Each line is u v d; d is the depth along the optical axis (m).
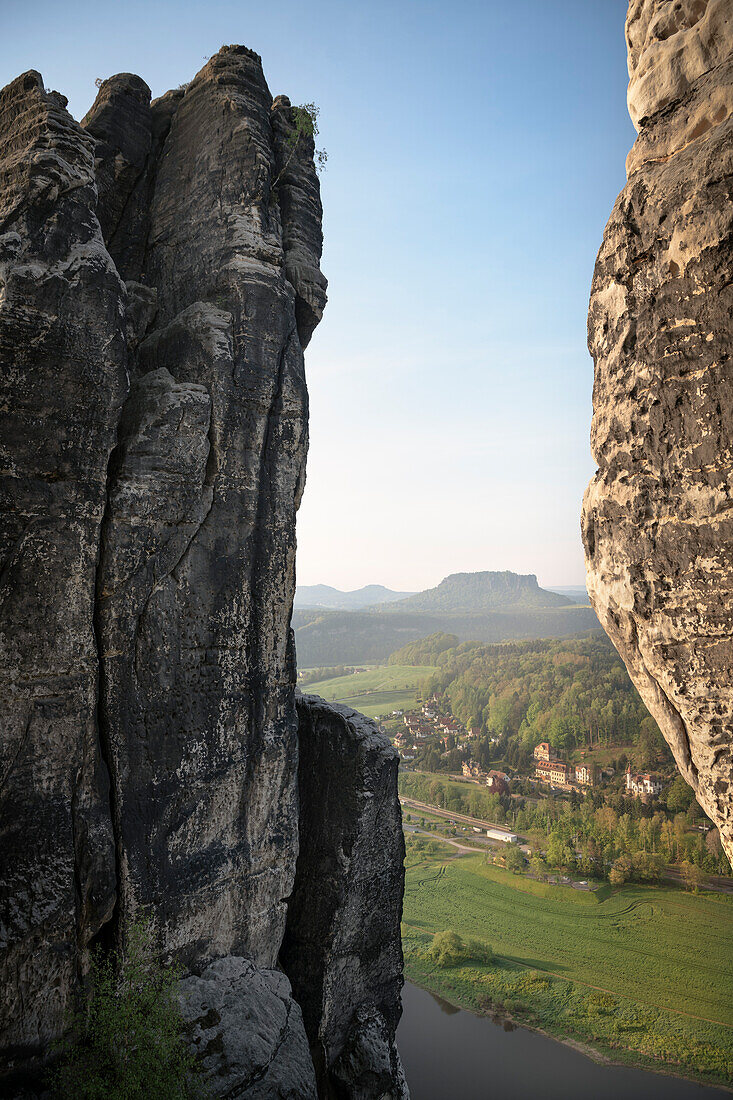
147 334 24.58
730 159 4.38
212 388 21.77
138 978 18.17
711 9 4.85
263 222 23.86
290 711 23.16
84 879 17.80
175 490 20.36
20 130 19.00
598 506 5.25
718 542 4.39
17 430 17.48
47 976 16.86
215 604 21.23
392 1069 23.80
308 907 24.94
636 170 5.26
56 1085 16.09
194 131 25.56
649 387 4.79
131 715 19.27
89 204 18.97
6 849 16.77
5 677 17.11
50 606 17.77
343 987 24.56
